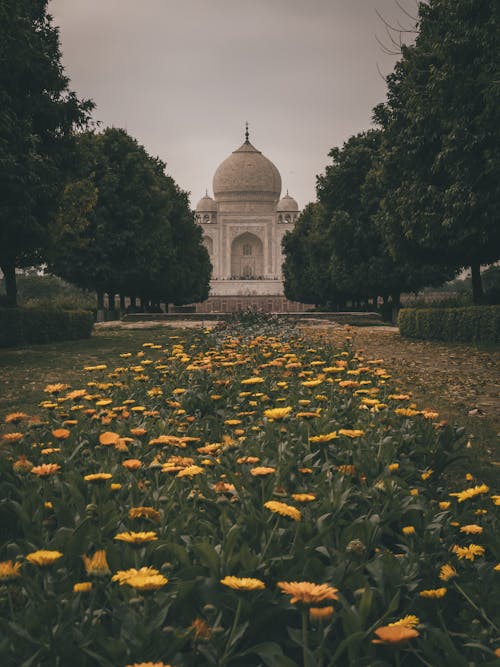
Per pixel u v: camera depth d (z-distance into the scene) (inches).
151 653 81.4
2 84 722.2
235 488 132.7
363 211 1347.2
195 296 2571.4
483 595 104.4
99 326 1278.3
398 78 917.2
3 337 756.6
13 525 127.4
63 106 804.0
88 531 110.7
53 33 821.9
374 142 1398.9
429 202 808.3
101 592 99.3
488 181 720.3
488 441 286.4
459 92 709.3
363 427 187.0
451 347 738.8
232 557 97.6
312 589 71.5
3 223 717.3
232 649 83.7
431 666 87.9
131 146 1416.1
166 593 89.6
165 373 292.7
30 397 402.0
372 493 136.1
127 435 180.2
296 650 99.9
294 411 217.2
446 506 134.6
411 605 98.5
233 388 265.1
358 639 85.0
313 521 118.0
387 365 567.5
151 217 1425.9
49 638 81.2
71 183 971.3
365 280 1357.0
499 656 83.6
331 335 924.6
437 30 761.0
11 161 674.8
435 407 366.6
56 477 135.9
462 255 891.4
